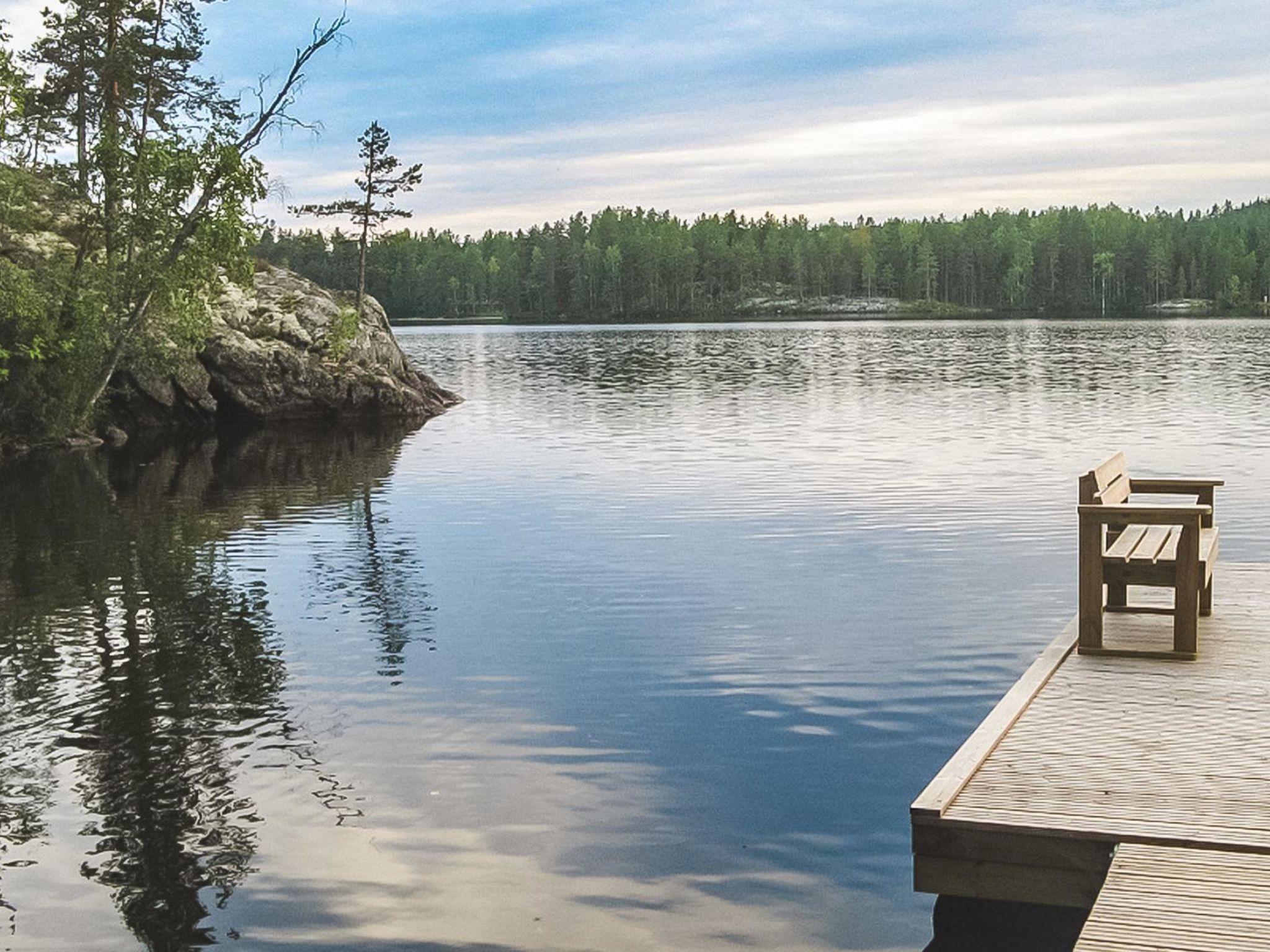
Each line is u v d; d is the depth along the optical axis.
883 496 21.03
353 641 12.45
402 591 14.83
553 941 6.27
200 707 10.37
